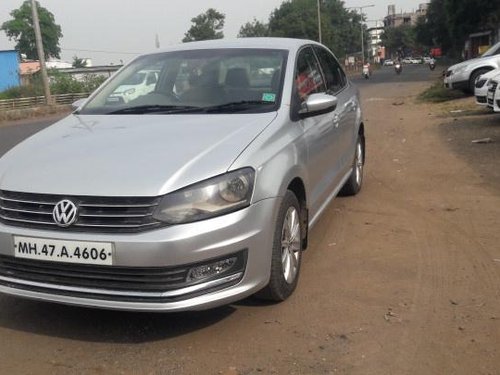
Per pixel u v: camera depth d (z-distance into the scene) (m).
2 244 3.46
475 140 10.27
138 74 5.00
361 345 3.41
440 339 3.46
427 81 36.88
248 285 3.49
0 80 52.31
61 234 3.30
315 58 5.53
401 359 3.26
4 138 17.92
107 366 3.27
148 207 3.23
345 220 5.89
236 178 3.42
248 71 4.66
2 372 3.25
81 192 3.30
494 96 11.91
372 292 4.12
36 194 3.40
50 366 3.29
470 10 39.00
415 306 3.88
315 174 4.66
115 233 3.24
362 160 7.12
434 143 10.52
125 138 3.86
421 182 7.48
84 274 3.33
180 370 3.21
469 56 52.44
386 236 5.35
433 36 79.81
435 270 4.49
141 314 3.87
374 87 33.28
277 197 3.67
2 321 3.85
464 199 6.52
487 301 3.93
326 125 5.04
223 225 3.32
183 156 3.49
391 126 13.63
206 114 4.25
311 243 5.21
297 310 3.87
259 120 4.04
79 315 3.89
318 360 3.27
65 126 4.41
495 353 3.30
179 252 3.21
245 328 3.65
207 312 3.87
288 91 4.42
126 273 3.26
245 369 3.20
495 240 5.11
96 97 4.97
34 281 3.45
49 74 49.59
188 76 4.77
